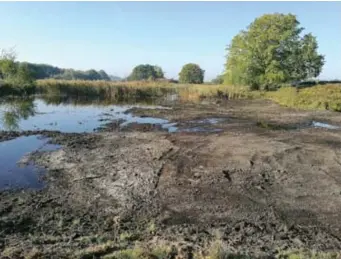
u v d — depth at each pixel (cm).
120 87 3316
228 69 3978
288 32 3503
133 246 501
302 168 992
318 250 543
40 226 614
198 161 1032
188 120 1873
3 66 2992
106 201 739
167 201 751
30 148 1140
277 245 553
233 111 2294
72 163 980
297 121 1902
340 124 1834
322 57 3716
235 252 475
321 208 732
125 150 1137
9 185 810
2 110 2138
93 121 1773
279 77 3431
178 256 449
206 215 690
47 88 3231
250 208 727
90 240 542
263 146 1235
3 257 446
